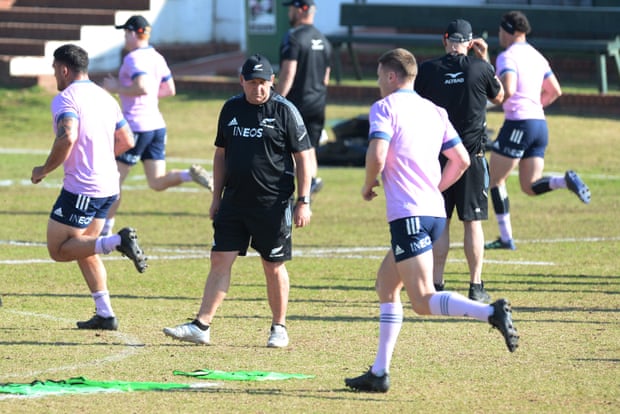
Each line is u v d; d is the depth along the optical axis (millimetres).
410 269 19906
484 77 29281
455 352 23781
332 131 58594
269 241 23984
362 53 80812
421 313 20031
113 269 33812
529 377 21578
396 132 20297
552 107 68125
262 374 21641
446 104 29234
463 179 29125
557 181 36656
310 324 26688
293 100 42781
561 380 21328
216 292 24016
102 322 25750
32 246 37156
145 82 38844
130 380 21219
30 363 22531
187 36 89500
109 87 38938
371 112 20562
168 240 38938
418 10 74375
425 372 22016
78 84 25281
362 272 33500
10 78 78125
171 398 19750
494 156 37062
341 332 25828
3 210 44312
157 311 28000
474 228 29375
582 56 75625
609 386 20844
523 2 82188
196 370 21750
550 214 44469
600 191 49500
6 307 28188
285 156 23953
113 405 19203
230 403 19453
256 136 23656
